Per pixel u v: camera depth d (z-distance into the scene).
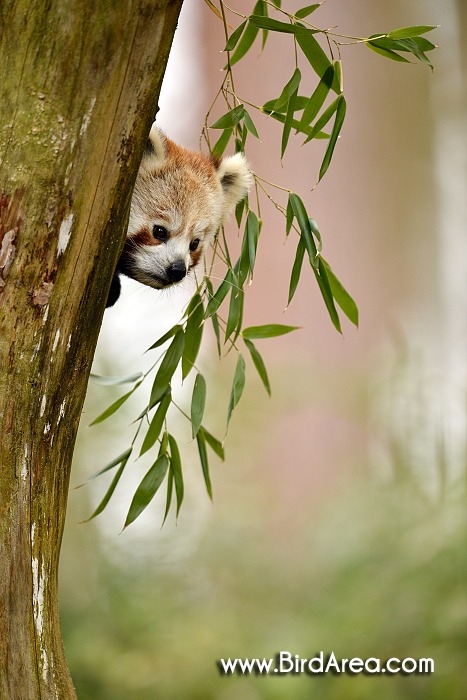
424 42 5.62
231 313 5.99
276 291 19.06
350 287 20.89
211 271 7.47
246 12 20.52
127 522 6.02
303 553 13.79
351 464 15.08
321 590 12.59
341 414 15.36
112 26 4.55
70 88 4.63
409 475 12.45
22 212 4.68
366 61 21.98
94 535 12.25
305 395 15.45
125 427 12.10
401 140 22.41
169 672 10.55
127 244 8.35
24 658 4.85
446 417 12.52
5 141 4.64
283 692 9.88
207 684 10.52
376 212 21.50
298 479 15.29
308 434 15.34
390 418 13.06
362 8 22.05
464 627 9.53
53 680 4.94
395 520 11.75
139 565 12.56
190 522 13.53
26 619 4.89
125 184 4.87
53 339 4.88
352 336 19.45
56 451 5.06
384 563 11.25
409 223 22.39
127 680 10.38
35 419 4.92
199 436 6.32
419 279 22.33
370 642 10.21
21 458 4.89
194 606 12.86
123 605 11.52
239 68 20.19
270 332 6.39
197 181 8.72
